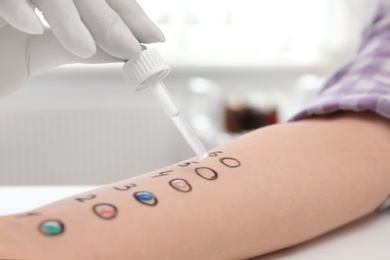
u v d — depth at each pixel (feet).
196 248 1.11
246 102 3.89
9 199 1.63
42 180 4.54
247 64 4.89
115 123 4.58
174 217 1.10
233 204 1.16
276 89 4.96
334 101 1.47
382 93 1.49
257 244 1.18
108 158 4.61
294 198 1.22
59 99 4.57
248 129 3.81
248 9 4.93
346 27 4.92
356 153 1.36
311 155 1.32
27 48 1.34
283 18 4.97
